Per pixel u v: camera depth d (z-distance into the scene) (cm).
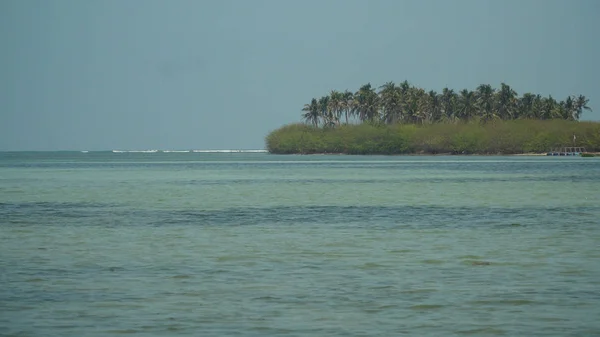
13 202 18325
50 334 5700
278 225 12812
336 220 13638
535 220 13412
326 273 8000
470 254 9275
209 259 8975
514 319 6062
